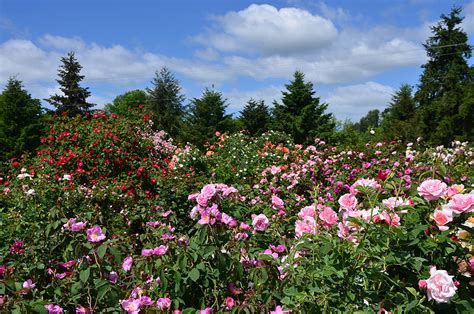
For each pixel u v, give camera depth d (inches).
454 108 1123.9
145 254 99.1
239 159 425.1
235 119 1371.8
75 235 110.6
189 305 95.6
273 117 1231.5
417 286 80.5
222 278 93.1
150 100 1449.3
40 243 133.5
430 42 1320.1
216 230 96.8
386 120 1381.6
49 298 107.4
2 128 1008.9
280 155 418.6
